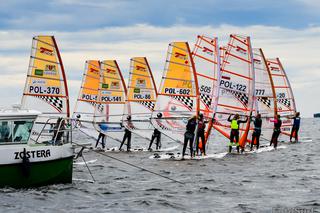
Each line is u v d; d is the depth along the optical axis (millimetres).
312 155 61406
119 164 54469
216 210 31422
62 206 32219
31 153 36562
